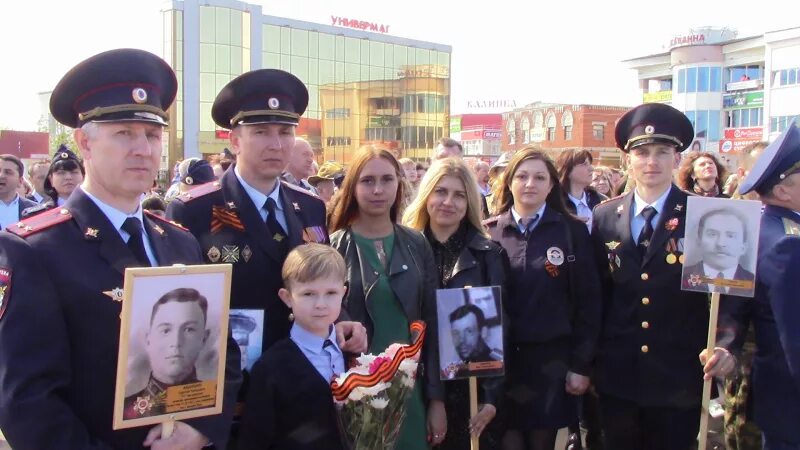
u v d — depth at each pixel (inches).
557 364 164.2
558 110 2158.0
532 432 165.8
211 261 124.2
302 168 289.0
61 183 277.0
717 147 1904.5
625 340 161.8
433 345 148.6
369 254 146.5
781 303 135.7
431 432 148.7
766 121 1726.1
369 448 114.0
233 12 1588.3
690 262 143.6
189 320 89.2
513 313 165.2
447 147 298.4
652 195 163.2
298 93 133.5
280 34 1700.3
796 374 133.3
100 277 91.0
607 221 169.3
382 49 1898.4
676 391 155.3
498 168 305.4
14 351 83.3
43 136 975.6
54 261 88.7
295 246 131.3
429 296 149.9
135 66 94.7
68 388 88.8
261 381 117.7
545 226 169.6
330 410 119.1
